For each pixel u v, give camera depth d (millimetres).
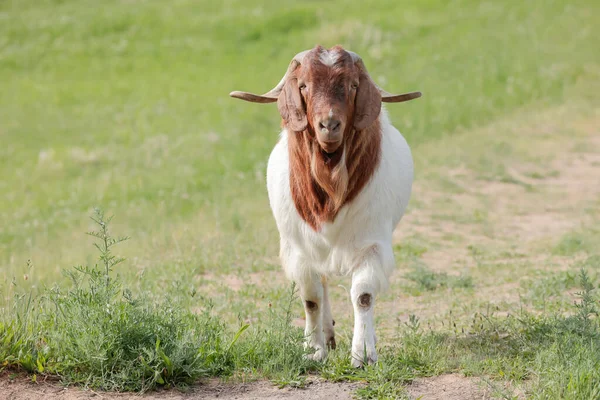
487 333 12125
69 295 10820
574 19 51125
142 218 23562
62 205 27656
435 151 30047
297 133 10445
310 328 11531
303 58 9969
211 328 11172
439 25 52375
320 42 50906
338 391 9836
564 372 9586
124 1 62062
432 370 10469
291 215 10945
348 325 13680
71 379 9820
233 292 15695
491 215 22672
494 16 53219
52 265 17500
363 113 10047
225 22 55438
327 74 9680
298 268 11219
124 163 33156
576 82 40625
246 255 18453
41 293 13305
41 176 32219
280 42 52344
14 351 10094
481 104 37219
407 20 53719
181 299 13977
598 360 10055
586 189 25641
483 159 28609
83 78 47938
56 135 38469
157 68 49281
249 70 48281
